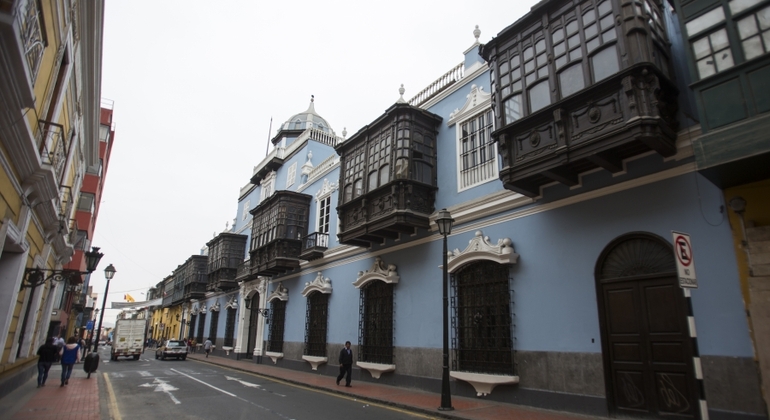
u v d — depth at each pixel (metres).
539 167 9.21
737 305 7.08
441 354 12.41
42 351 13.53
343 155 17.19
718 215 7.52
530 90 9.89
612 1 8.53
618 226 8.91
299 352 19.94
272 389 13.70
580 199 9.70
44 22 6.26
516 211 11.13
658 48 8.34
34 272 10.48
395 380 13.85
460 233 12.66
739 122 6.39
